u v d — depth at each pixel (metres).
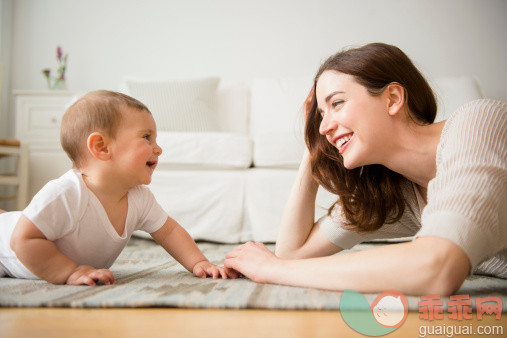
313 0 3.48
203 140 2.20
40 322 0.57
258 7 3.51
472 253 0.63
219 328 0.54
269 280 0.81
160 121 2.65
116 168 0.97
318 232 1.09
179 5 3.54
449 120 0.82
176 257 1.08
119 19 3.54
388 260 0.65
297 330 0.54
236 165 2.19
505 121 0.76
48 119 3.05
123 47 3.54
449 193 0.68
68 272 0.86
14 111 3.49
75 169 1.01
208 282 0.86
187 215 2.13
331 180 1.03
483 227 0.64
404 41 3.42
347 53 0.90
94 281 0.86
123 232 1.03
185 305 0.65
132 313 0.62
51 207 0.89
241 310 0.64
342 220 1.06
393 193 1.00
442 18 3.40
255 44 3.51
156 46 3.54
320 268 0.73
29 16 3.54
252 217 2.09
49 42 3.53
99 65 3.53
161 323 0.57
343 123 0.86
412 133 0.86
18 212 1.02
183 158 2.19
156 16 3.54
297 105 2.95
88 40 3.54
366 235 1.08
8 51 3.49
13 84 3.52
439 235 0.63
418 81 0.91
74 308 0.66
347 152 0.88
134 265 1.25
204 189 2.14
